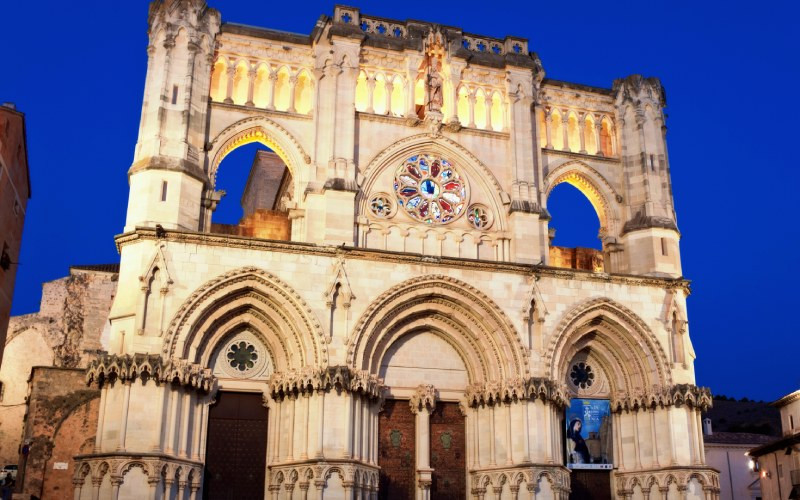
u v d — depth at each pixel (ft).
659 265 171.42
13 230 168.14
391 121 167.63
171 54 156.15
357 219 159.12
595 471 163.63
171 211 146.30
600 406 165.89
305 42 169.17
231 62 164.04
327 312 146.41
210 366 145.69
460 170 170.81
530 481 146.00
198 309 140.97
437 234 164.76
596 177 180.45
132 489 127.95
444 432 157.17
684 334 165.78
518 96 175.42
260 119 161.38
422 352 159.12
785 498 219.82
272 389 147.02
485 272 157.79
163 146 150.41
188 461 135.44
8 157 156.97
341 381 141.28
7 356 214.28
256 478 144.97
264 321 149.69
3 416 211.20
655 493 157.48
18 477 168.35
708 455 246.47
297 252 148.25
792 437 213.05
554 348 156.97
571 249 188.44
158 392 133.80
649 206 176.35
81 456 130.72
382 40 171.01
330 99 163.22
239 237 145.07
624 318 164.35
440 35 174.81
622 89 186.80
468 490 154.10
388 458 152.15
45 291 217.77
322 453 137.90
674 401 159.43
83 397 167.84
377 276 151.74
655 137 182.80
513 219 166.30
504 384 153.07
